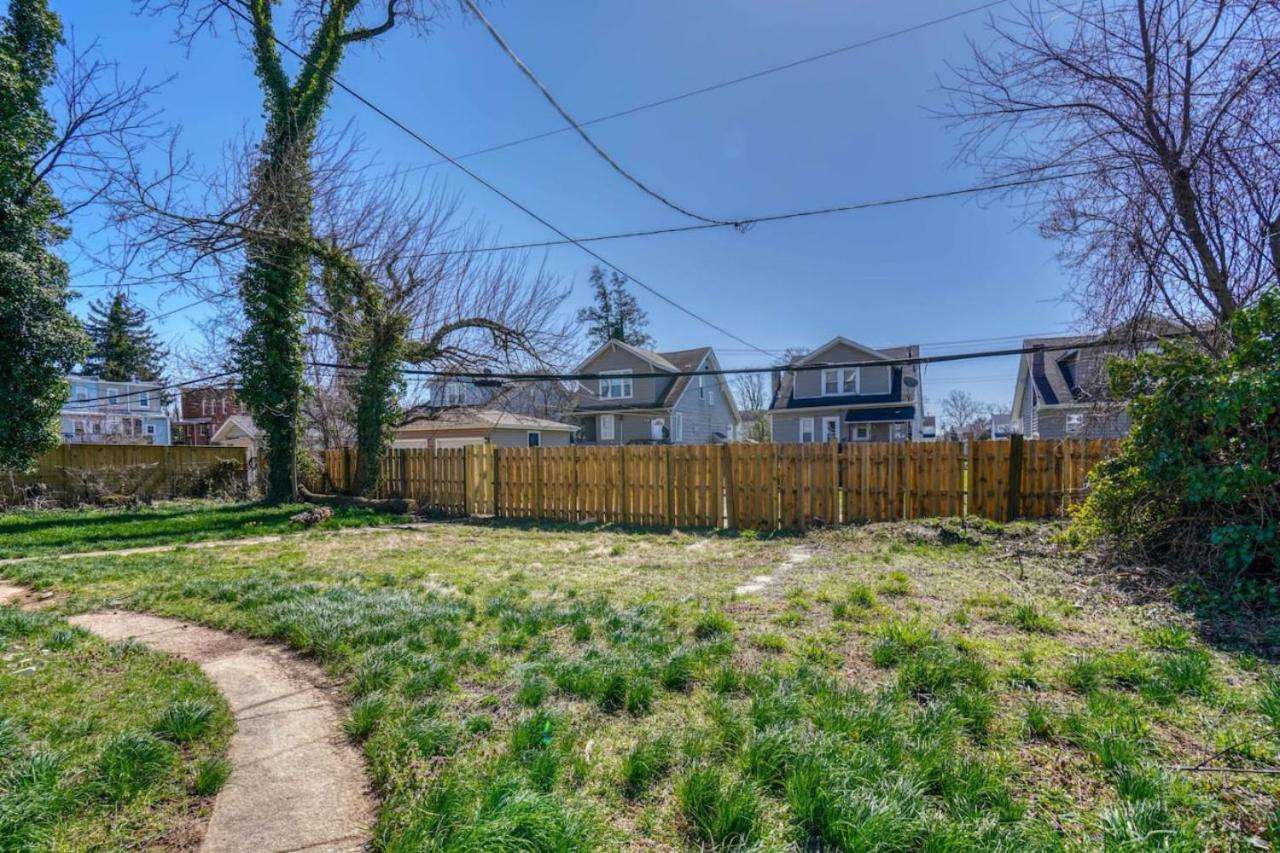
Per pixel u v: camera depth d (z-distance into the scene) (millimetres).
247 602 5113
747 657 3537
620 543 8539
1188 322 6305
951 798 2117
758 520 9438
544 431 28953
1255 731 2490
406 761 2508
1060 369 21438
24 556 8031
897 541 7156
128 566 7020
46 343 12797
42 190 12867
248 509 13242
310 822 2191
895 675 3195
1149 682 2945
